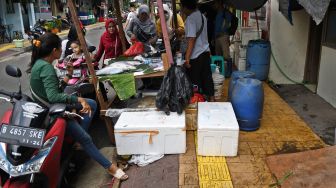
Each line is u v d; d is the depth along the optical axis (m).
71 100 3.39
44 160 2.90
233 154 3.89
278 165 3.64
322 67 5.92
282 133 4.47
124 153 4.00
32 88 3.37
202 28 5.04
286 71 6.95
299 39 6.70
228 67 7.79
